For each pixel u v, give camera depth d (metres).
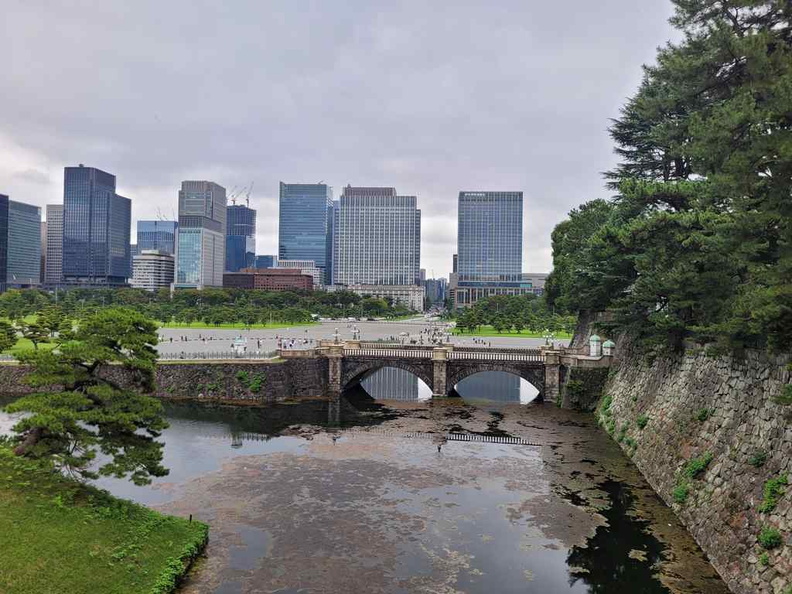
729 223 40.97
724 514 34.53
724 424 39.62
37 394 35.12
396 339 135.12
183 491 46.66
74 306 193.25
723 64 47.06
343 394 94.38
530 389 106.75
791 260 27.61
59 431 33.06
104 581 28.62
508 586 32.81
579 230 104.50
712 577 32.81
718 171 35.16
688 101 60.84
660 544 37.16
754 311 29.36
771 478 31.39
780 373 33.75
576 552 36.88
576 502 45.12
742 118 31.77
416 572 34.28
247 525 40.34
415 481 50.16
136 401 35.91
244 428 69.12
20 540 28.73
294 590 31.88
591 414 79.00
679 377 51.09
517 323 179.25
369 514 42.78
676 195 61.72
